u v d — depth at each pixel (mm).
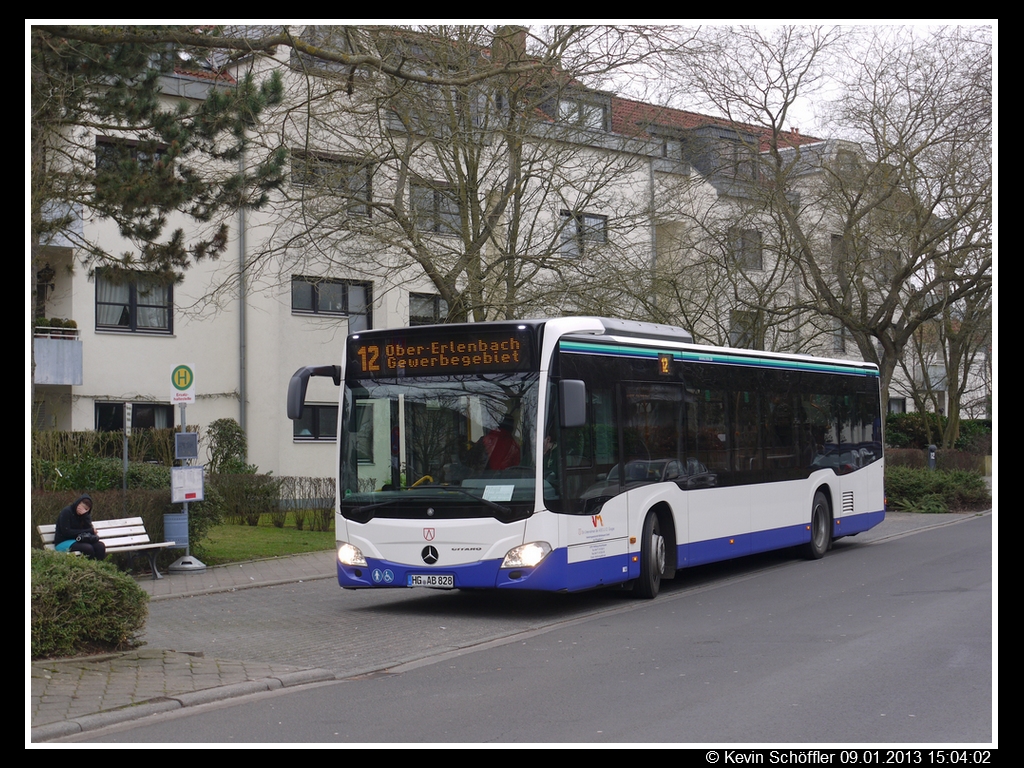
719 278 26828
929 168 26375
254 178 13859
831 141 27094
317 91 17375
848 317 27828
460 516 11812
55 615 9000
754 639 10234
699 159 27672
